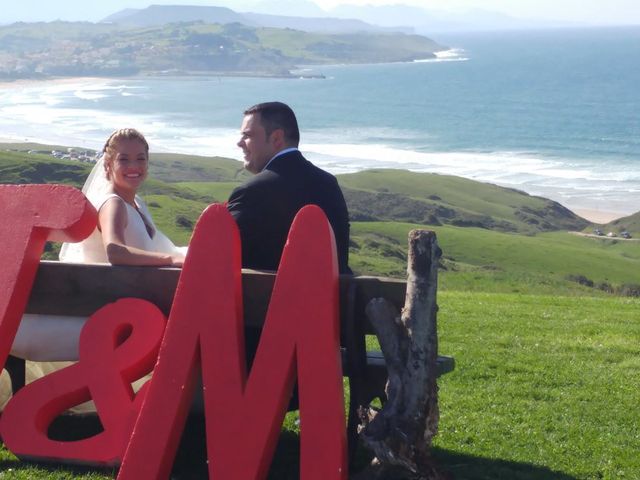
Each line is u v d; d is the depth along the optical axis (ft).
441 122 558.97
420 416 16.35
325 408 16.39
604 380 28.12
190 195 250.98
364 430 16.48
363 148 434.71
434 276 16.69
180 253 23.09
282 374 16.65
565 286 140.56
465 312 46.73
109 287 19.25
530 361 30.86
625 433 22.52
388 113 627.46
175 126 556.51
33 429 18.35
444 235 208.64
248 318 18.30
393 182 311.68
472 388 26.66
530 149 427.74
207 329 17.11
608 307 53.52
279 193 19.12
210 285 17.24
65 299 19.47
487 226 261.85
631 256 216.33
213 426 16.71
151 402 17.02
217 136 504.84
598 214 281.54
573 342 36.06
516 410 24.16
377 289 17.85
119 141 20.94
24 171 276.41
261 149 19.95
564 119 564.30
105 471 18.03
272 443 16.78
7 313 18.67
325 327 16.62
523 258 189.78
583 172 357.00
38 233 19.29
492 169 368.27
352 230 216.13
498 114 607.78
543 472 19.57
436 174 327.88
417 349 16.49
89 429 20.68
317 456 16.26
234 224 17.42
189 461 19.35
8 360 20.39
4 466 18.30
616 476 19.44
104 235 19.95
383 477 16.84
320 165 374.43
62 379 18.47
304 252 16.88
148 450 16.87
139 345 18.35
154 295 19.03
